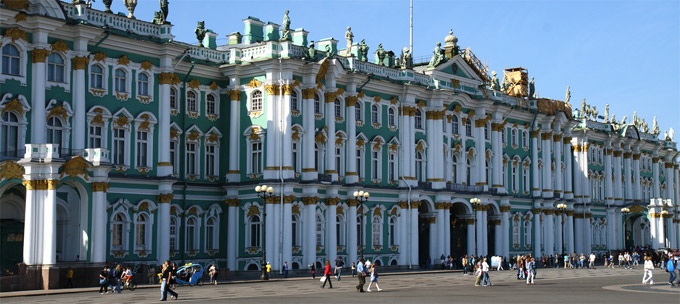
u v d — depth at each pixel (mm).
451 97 91125
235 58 74688
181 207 71750
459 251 93625
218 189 75062
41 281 55281
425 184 87625
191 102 73312
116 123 66312
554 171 110000
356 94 80625
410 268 84938
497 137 98125
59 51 62031
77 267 58281
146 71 68562
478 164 95438
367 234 81812
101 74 65688
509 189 101312
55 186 56000
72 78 62875
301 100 75188
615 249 122375
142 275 63281
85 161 58531
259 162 73750
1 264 60281
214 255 74250
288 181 72125
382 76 83812
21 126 59594
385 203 83938
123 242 66188
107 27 64688
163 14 69500
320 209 76500
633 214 125250
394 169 85250
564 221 111625
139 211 67312
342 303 43750
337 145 79312
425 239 89125
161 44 68688
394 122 85688
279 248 71750
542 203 106375
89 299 47969
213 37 81938
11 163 55781
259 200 73000
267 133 72688
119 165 66062
